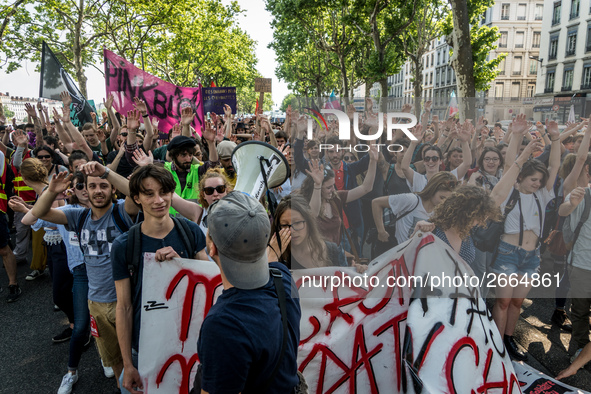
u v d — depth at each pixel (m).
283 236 1.66
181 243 2.11
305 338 1.72
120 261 2.02
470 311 1.72
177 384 1.99
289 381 1.25
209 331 1.13
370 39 23.55
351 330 1.72
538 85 38.16
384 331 1.73
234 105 9.53
